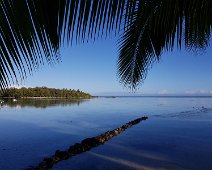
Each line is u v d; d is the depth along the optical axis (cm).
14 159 1285
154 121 3023
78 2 220
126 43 456
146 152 1416
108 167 1156
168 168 1123
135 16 331
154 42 439
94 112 4478
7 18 198
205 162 1204
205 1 329
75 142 1748
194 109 5088
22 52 205
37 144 1655
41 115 3859
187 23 352
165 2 330
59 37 217
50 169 1147
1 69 205
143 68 486
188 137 1881
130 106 6594
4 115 3850
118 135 2005
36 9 203
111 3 237
